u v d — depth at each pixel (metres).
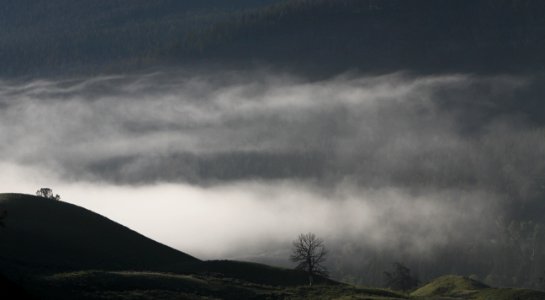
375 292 150.38
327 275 157.62
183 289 129.88
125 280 127.56
